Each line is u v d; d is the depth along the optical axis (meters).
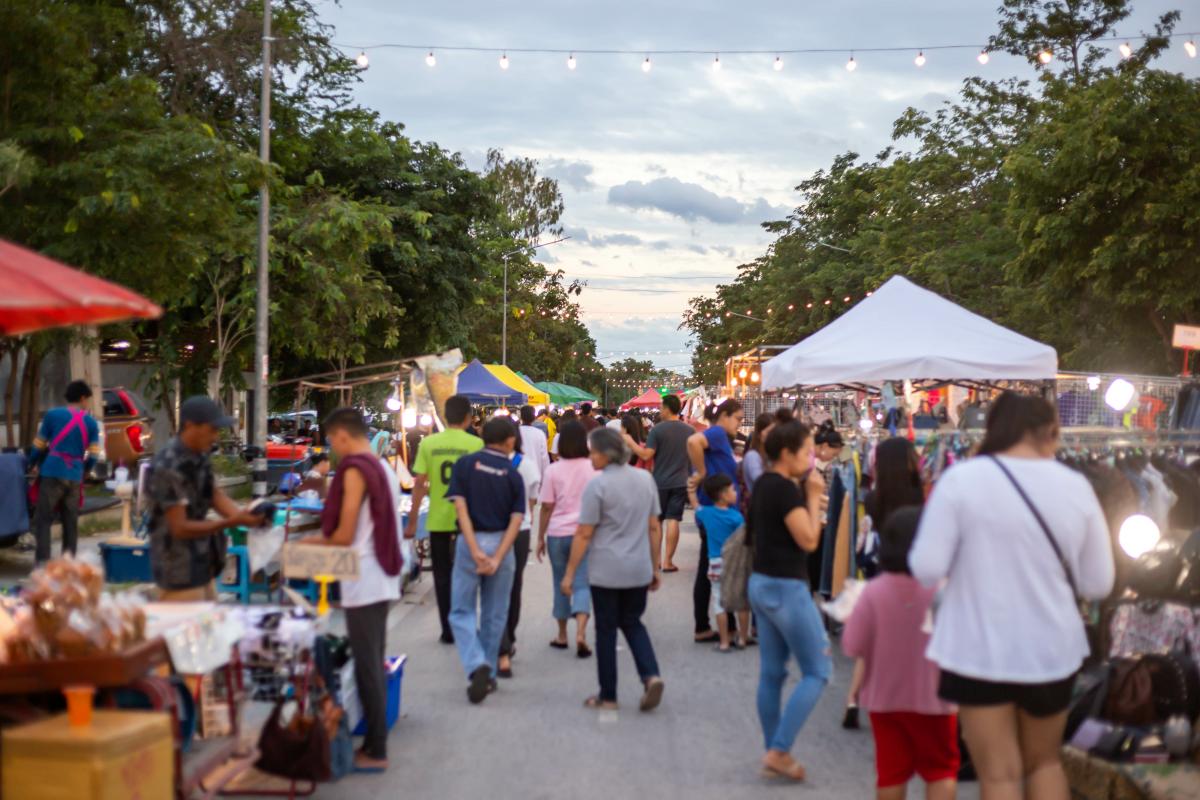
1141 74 23.83
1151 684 5.78
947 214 37.59
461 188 34.62
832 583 9.91
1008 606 4.41
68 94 15.77
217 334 26.39
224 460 25.89
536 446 13.77
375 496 6.58
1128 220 23.19
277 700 5.90
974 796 6.20
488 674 8.16
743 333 65.88
